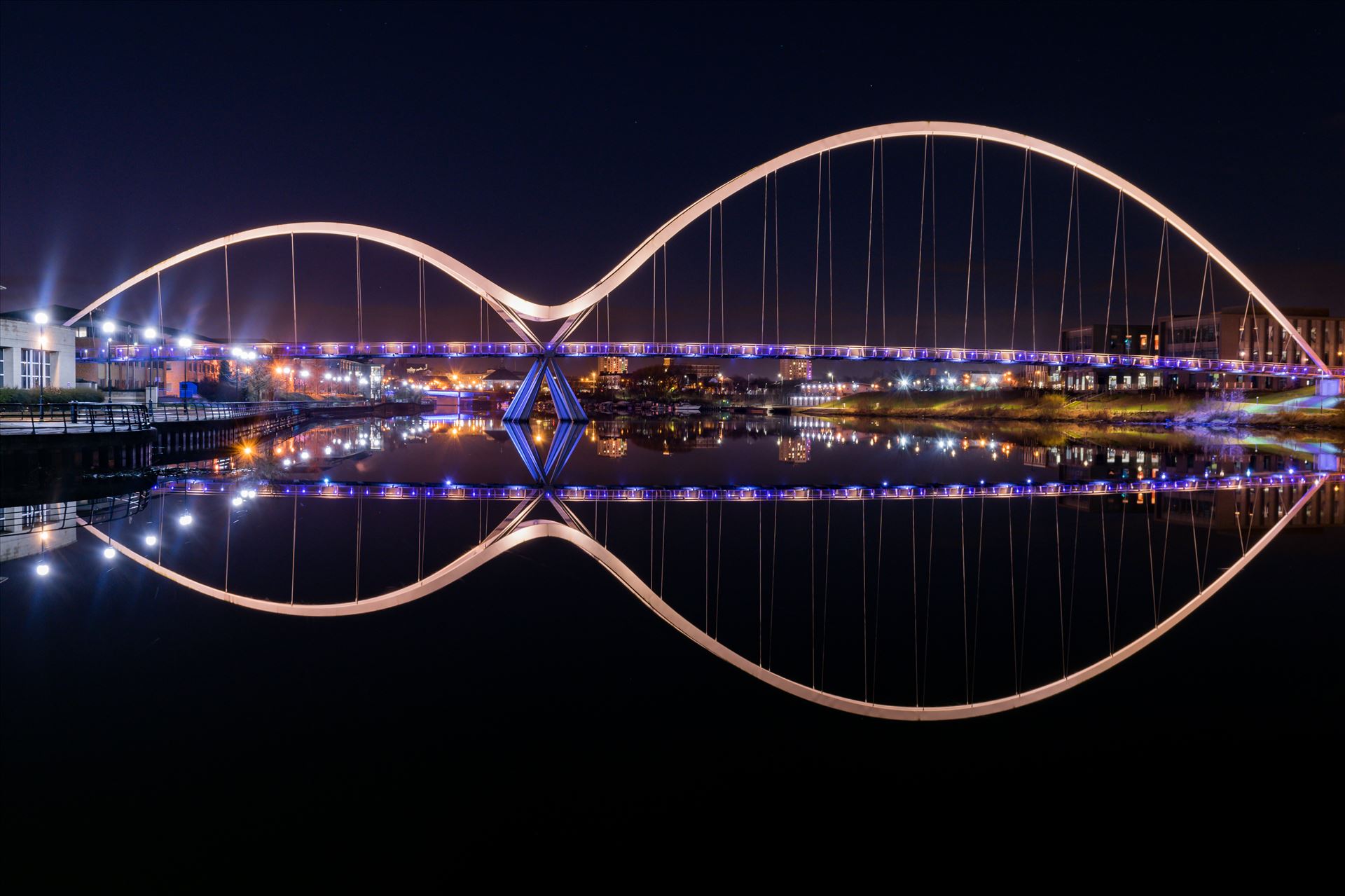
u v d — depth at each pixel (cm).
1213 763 564
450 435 5888
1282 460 3994
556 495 2389
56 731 588
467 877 418
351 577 1170
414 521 1770
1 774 521
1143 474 3181
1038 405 11362
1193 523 1783
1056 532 1652
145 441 3078
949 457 4184
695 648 829
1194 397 10481
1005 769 553
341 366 16538
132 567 1184
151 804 486
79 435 2512
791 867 432
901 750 582
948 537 1591
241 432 5181
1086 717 648
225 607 969
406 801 495
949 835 467
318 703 653
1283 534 1616
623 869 429
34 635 841
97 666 742
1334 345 12412
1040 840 464
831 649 830
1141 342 13688
